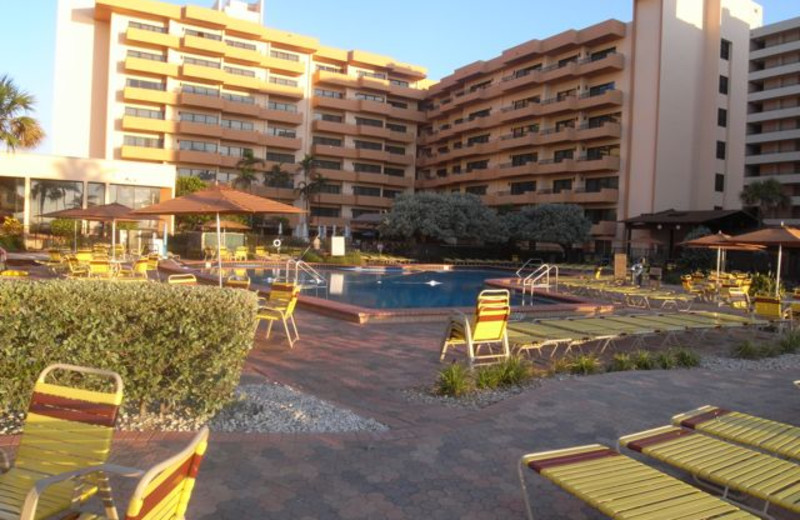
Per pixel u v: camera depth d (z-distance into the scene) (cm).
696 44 4972
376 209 6906
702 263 3145
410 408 570
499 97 6119
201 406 488
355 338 951
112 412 290
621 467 324
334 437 468
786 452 367
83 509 327
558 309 1359
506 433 495
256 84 6144
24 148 2395
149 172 3812
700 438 385
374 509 351
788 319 1191
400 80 7306
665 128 4753
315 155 6612
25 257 2448
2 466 295
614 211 4988
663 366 791
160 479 200
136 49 5753
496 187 6103
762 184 4928
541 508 361
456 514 349
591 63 5097
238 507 345
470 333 730
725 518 270
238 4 6712
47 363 446
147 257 1795
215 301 476
